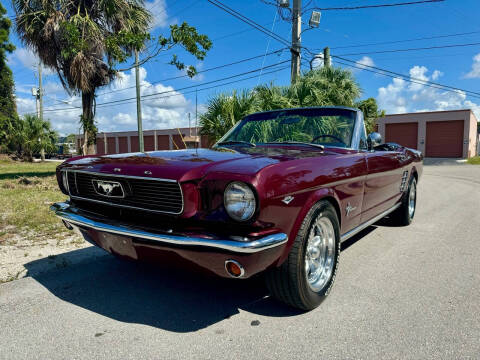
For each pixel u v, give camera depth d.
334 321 2.32
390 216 4.91
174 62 8.84
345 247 3.96
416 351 1.97
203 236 1.94
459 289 2.80
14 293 2.77
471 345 2.03
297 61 12.94
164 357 1.95
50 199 6.73
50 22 10.51
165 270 3.28
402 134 28.89
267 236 1.96
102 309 2.52
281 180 2.07
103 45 10.70
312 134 3.43
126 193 2.32
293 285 2.27
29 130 25.03
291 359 1.92
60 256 3.61
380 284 2.91
